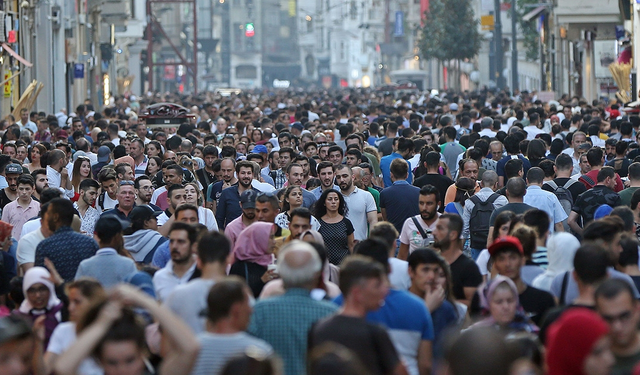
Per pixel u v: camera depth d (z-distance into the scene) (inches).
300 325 635.5
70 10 4822.8
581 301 700.0
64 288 753.6
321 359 446.3
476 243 1165.1
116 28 7322.8
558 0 4645.7
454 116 3097.9
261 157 1635.1
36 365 636.1
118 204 1190.9
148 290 784.3
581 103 3595.0
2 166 1464.1
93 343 525.3
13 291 861.8
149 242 1010.1
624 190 1261.1
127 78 7347.4
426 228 1083.9
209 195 1422.2
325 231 1138.0
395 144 1851.6
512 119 2662.4
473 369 434.9
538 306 781.9
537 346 593.0
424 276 754.8
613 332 569.3
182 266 812.0
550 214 1186.0
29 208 1249.4
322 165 1352.1
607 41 4581.7
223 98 6333.7
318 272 668.7
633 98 3730.3
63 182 1501.0
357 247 789.9
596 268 695.1
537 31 6998.0
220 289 591.8
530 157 1521.9
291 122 3270.2
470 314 792.3
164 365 553.6
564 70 6127.0
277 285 727.1
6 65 3390.7
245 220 1066.1
